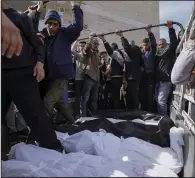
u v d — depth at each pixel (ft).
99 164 7.27
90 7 31.99
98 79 18.49
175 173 7.63
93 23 32.60
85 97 17.92
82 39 19.17
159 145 9.33
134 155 8.10
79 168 7.00
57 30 11.38
